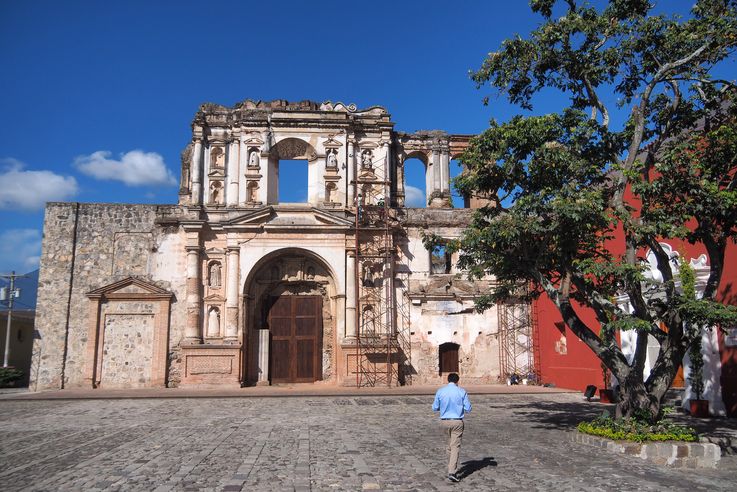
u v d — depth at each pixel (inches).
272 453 512.4
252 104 1393.9
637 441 516.1
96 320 1284.4
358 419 749.3
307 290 1366.9
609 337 590.9
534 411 832.3
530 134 596.1
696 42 572.1
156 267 1314.0
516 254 627.2
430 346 1348.4
